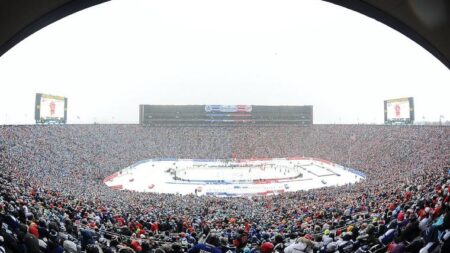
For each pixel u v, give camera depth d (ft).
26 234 27.22
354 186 145.18
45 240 32.27
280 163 291.38
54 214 52.85
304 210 91.50
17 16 29.35
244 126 383.24
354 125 345.51
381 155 248.52
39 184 110.22
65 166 195.11
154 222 65.21
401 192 84.84
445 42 31.32
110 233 51.70
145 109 380.37
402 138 266.57
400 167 201.05
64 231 43.80
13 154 176.24
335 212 77.25
